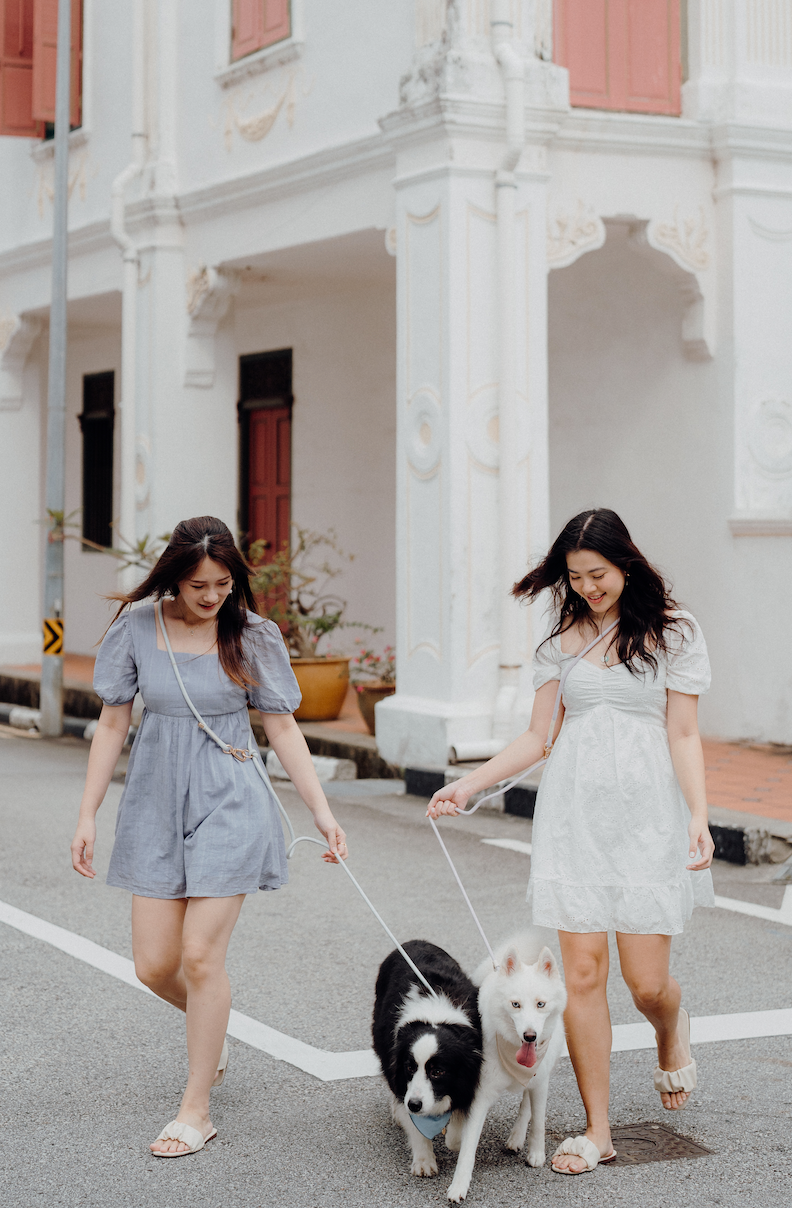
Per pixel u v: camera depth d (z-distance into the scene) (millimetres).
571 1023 3758
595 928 3740
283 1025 4891
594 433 12195
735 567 10945
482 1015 3562
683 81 10773
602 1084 3777
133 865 3908
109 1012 5004
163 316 13039
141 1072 4422
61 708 13609
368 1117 4094
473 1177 3682
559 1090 4395
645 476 11680
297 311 15266
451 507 9586
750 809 8422
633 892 3729
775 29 10719
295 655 12195
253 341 15961
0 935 6008
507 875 7320
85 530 19234
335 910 6562
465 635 9656
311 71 11320
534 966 3502
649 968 3773
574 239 10172
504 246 9609
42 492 19047
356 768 10523
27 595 16938
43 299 15656
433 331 9727
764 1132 3996
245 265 12656
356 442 14547
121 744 4039
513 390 9664
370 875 7324
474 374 9648
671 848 3768
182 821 3879
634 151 10375
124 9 13664
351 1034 4801
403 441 10023
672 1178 3676
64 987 5289
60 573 13531
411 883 7137
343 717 12359
